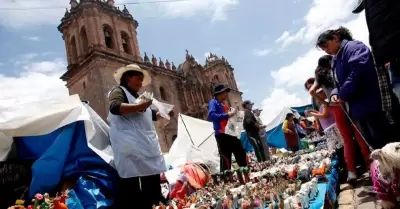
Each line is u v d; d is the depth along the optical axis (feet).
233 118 21.53
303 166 15.97
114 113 12.81
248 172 17.60
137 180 13.42
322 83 16.29
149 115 14.12
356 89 11.84
